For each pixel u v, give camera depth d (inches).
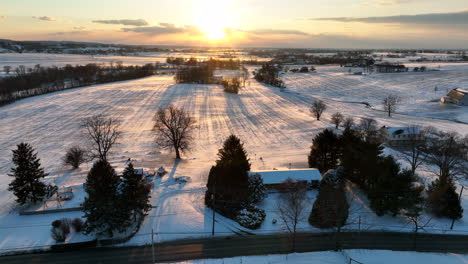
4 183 2153.1
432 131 3484.3
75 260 1366.9
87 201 1466.5
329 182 1814.7
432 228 1648.6
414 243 1510.8
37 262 1348.4
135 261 1368.1
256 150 2994.6
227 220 1696.6
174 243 1497.3
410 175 1756.9
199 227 1624.0
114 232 1539.1
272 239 1549.0
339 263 1360.7
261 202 1883.6
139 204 1551.4
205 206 1827.0
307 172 2095.2
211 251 1444.4
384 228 1647.4
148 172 2239.2
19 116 4247.0
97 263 1352.1
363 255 1414.9
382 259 1392.7
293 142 3275.1
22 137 3378.4
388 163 1833.2
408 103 5629.9
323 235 1584.6
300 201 1665.8
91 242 1462.8
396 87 7352.4
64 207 1731.1
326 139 2283.5
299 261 1368.1
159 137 3309.5
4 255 1380.4
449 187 1729.8
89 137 3361.2
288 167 2466.8
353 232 1609.3
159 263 1355.8
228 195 1756.9
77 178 2225.6
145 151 2933.1
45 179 2194.9
